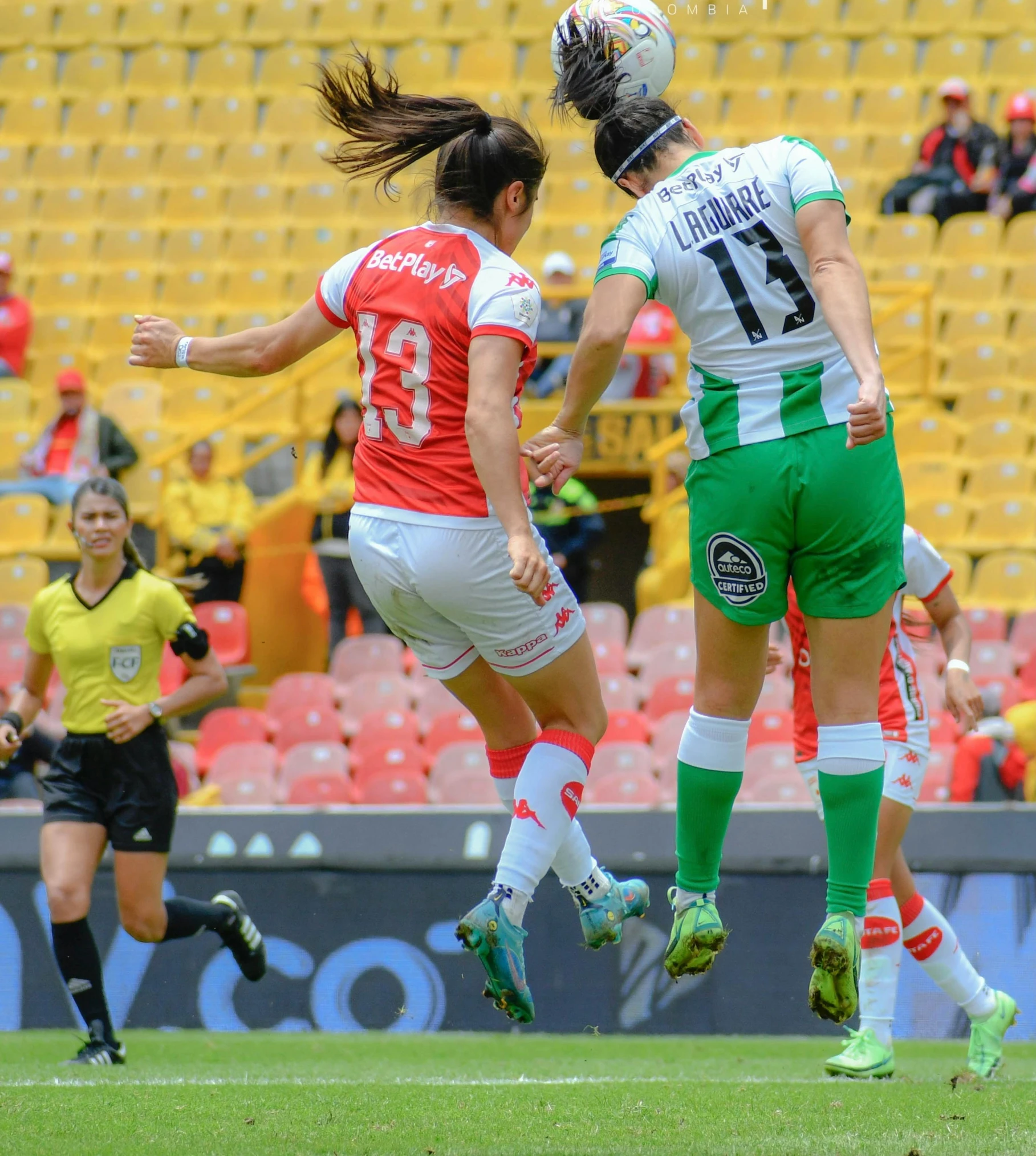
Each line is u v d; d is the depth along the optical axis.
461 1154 9.57
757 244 11.05
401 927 22.75
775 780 29.73
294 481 40.97
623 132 11.78
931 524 40.19
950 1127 10.88
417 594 11.02
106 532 18.19
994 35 57.56
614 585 42.06
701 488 11.35
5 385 49.47
